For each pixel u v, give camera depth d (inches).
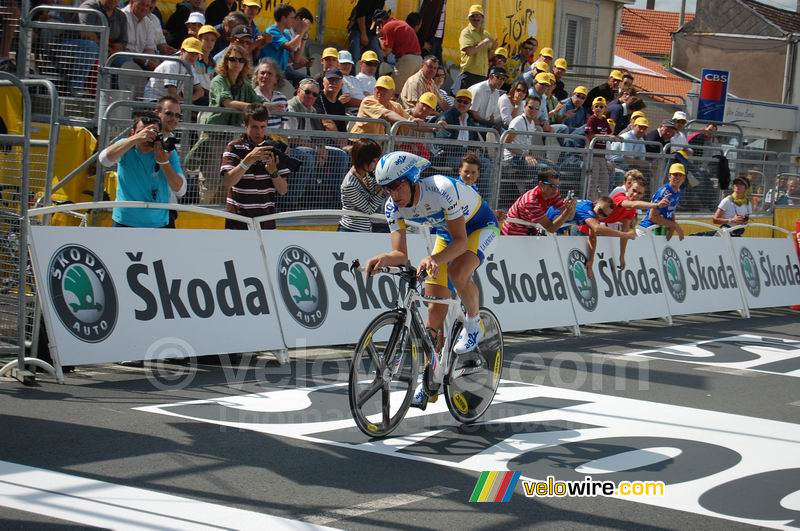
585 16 924.0
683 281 533.6
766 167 718.5
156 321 308.5
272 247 346.3
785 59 1421.0
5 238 296.0
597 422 281.1
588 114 701.9
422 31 627.8
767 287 597.9
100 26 373.4
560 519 194.1
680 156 610.2
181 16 481.4
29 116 284.2
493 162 491.2
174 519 178.7
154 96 403.2
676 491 217.8
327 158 419.5
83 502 184.7
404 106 529.7
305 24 520.4
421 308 395.2
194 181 376.2
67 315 289.1
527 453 243.3
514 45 771.4
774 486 226.2
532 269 445.1
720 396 331.6
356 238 378.0
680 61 1533.0
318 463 222.8
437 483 213.3
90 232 298.0
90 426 240.8
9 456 210.8
